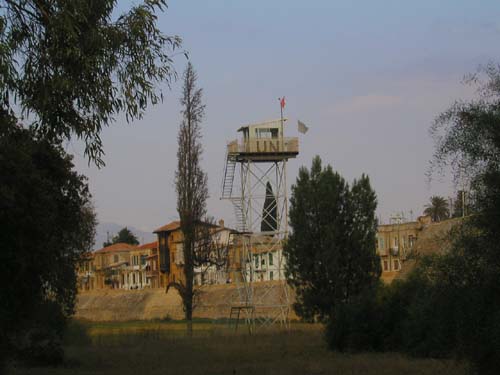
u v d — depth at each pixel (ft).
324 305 166.81
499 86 54.34
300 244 169.07
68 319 127.13
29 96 54.44
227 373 86.48
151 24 55.98
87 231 118.83
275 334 156.56
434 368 83.61
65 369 93.66
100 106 54.85
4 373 69.15
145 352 119.44
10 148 55.21
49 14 52.85
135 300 293.02
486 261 52.95
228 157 170.81
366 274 167.73
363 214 170.40
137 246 452.35
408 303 112.57
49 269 60.39
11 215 53.98
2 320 58.34
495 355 53.72
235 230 172.65
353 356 106.32
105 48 53.93
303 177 173.99
